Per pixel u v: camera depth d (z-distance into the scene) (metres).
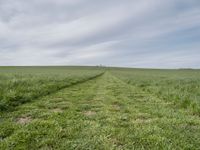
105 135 5.64
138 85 21.41
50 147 4.92
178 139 5.30
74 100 11.77
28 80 17.73
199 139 5.32
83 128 6.27
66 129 6.16
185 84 20.16
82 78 32.84
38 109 9.07
